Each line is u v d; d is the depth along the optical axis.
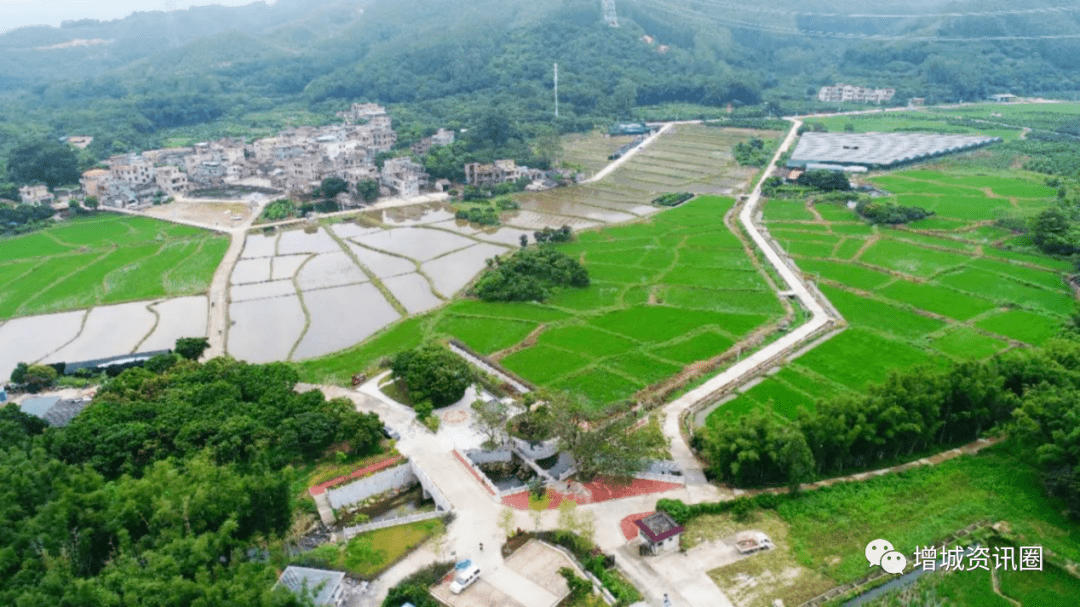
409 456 104.56
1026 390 103.06
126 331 153.62
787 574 80.25
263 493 84.56
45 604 67.12
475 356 134.50
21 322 159.12
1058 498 89.88
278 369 121.88
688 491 94.62
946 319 143.00
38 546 77.56
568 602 76.69
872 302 153.12
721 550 84.44
